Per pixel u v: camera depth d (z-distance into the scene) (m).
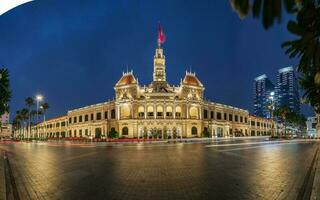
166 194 11.04
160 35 104.00
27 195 11.35
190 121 94.19
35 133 175.12
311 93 10.65
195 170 17.28
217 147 42.31
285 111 103.94
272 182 13.29
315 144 54.19
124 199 10.37
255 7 2.76
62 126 135.75
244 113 127.38
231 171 16.83
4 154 32.03
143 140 66.06
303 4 3.58
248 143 56.22
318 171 15.77
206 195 10.84
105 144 58.09
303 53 3.80
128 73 99.69
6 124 197.38
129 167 18.88
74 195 11.12
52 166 20.06
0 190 11.41
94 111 110.38
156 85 96.81
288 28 3.52
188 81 99.12
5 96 27.27
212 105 106.94
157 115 93.62
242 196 10.66
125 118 93.00
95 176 15.37
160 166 19.25
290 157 25.52
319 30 3.61
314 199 9.48
